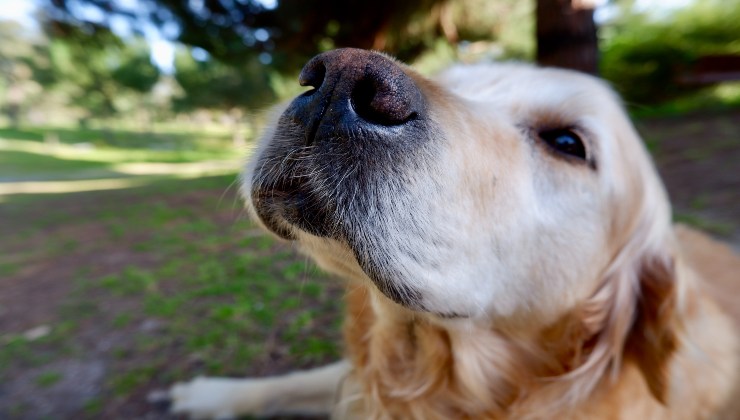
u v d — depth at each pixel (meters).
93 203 1.12
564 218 0.19
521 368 0.20
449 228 0.14
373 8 1.08
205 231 0.69
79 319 0.41
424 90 0.14
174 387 0.30
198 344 0.34
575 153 0.19
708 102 1.32
